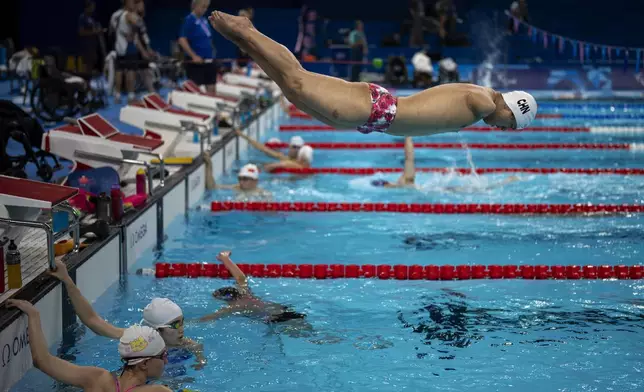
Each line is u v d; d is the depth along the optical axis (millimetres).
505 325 5113
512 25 23297
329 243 7090
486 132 15133
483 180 9883
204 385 4180
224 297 5477
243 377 4281
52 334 4598
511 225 7773
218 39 22656
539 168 10836
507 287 5926
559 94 21312
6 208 4652
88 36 17328
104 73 15758
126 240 6105
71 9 20234
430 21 23422
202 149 9086
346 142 13531
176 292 5723
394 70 21547
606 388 4176
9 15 20062
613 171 10492
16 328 4090
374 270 6199
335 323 5129
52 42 20281
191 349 4586
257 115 13977
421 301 5590
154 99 9648
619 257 6609
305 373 4355
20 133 7281
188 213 8180
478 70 21672
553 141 13750
